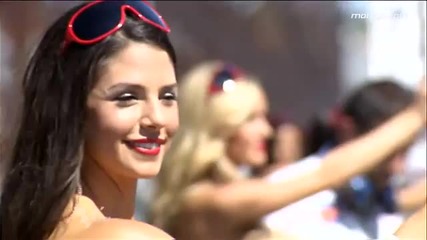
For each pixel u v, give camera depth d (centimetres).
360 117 1034
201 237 809
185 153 833
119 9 529
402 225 579
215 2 1485
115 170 531
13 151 552
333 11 1592
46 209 520
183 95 866
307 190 806
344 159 797
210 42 1491
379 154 791
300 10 1617
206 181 823
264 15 1606
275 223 888
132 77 523
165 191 833
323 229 912
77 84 524
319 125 1167
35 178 529
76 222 514
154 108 529
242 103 854
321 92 1711
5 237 539
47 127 530
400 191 1041
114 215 542
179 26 1411
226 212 805
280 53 1661
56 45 534
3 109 654
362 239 943
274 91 1692
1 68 1009
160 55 534
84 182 535
